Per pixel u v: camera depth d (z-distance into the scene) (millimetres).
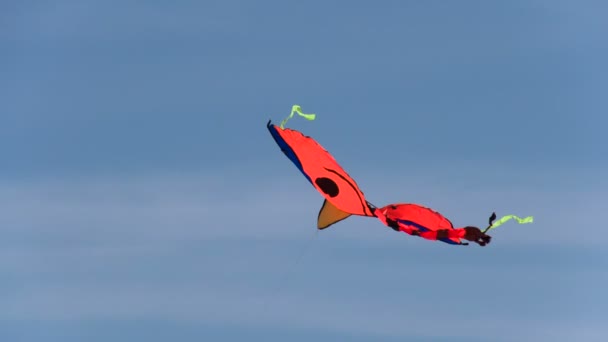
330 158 91500
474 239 89312
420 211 92375
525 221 87625
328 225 98312
